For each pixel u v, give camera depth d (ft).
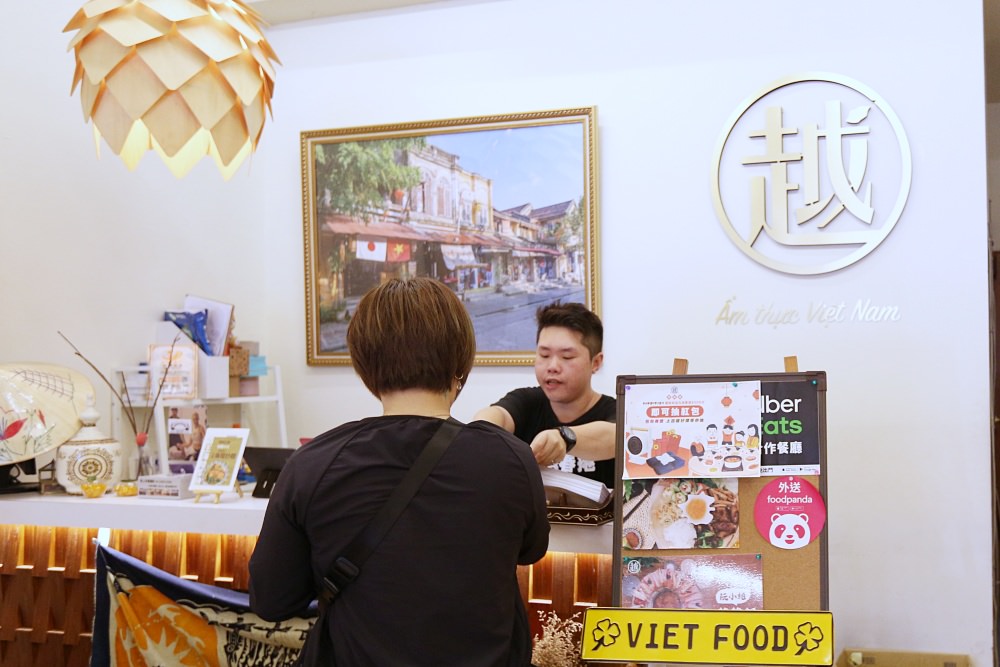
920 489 10.88
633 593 6.33
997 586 13.57
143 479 8.38
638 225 12.03
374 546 4.51
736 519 6.33
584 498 6.85
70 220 10.16
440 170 12.82
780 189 11.42
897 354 11.02
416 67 12.96
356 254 13.19
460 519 4.55
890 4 11.11
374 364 4.94
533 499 4.88
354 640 4.48
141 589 7.48
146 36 6.89
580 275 12.23
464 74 12.75
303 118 13.51
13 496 8.70
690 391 6.55
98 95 7.34
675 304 11.88
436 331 4.90
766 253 11.52
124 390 10.66
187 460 10.11
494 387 12.67
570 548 6.96
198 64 7.05
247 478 9.51
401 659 4.41
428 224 12.89
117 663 7.50
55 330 9.91
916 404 10.94
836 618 11.06
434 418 4.79
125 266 10.96
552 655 6.84
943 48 10.94
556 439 6.68
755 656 5.93
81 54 7.07
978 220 10.80
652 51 11.98
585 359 7.94
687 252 11.84
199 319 11.32
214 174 12.63
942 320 10.88
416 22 12.94
